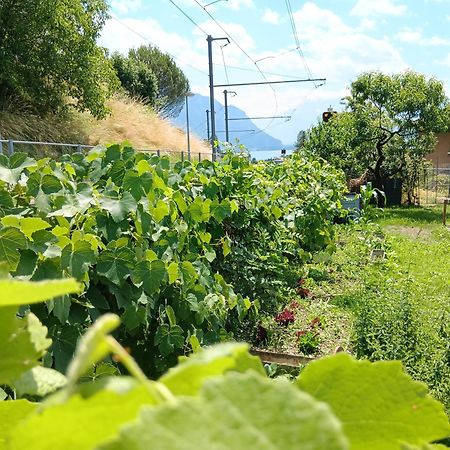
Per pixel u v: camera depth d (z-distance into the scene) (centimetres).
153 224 335
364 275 798
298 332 554
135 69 2888
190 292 355
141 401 23
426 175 2484
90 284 277
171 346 317
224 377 21
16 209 251
